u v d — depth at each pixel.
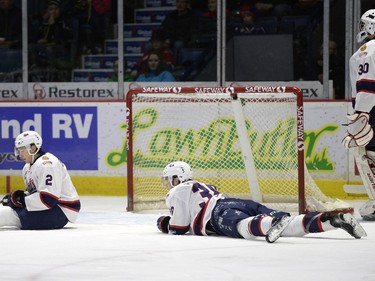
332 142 25.27
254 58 27.12
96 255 13.12
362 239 15.10
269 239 14.16
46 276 11.20
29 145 17.00
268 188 23.36
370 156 19.64
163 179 15.98
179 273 11.39
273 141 23.34
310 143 25.45
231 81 27.03
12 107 27.09
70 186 17.39
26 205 16.86
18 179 27.12
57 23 28.92
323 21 25.56
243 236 14.79
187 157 25.03
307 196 21.23
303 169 20.86
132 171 22.17
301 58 26.77
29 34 28.91
